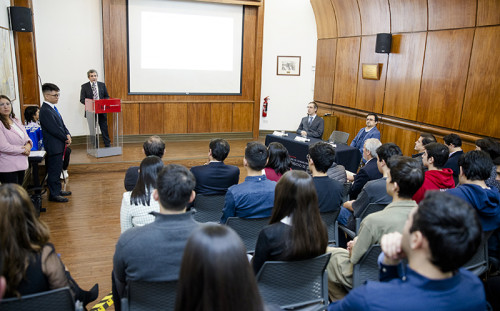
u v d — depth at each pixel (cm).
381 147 262
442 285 94
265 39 832
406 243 101
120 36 712
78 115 715
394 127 622
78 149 680
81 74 705
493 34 448
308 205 164
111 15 698
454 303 94
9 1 519
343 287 207
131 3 709
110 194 499
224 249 81
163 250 152
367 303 97
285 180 166
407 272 99
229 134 832
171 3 736
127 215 232
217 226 87
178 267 154
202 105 799
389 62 622
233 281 81
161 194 155
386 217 183
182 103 782
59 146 453
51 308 141
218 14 771
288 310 173
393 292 96
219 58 791
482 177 222
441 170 276
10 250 131
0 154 360
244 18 789
